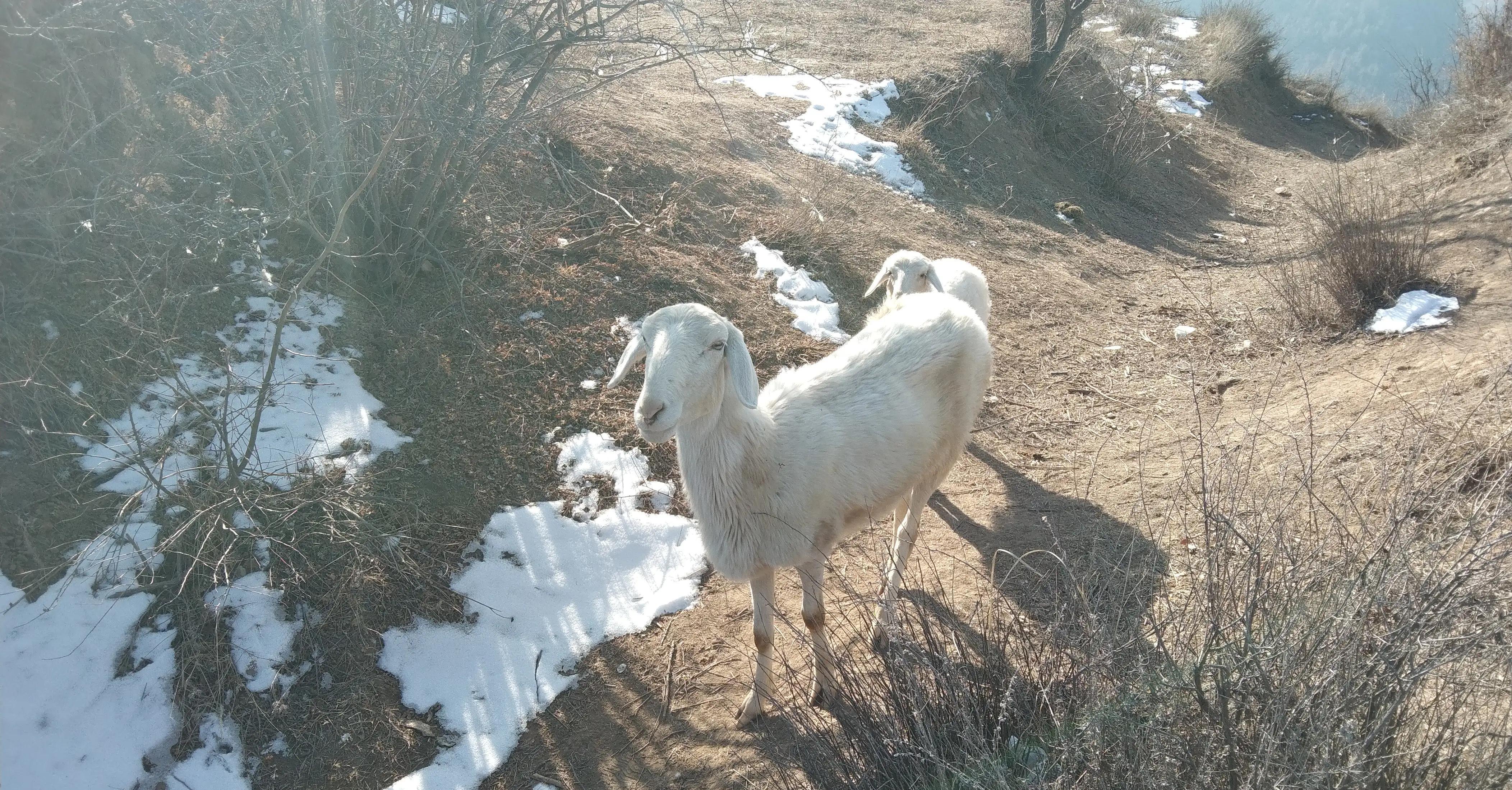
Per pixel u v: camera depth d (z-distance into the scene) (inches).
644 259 284.5
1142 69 787.4
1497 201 342.0
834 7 709.3
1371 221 312.7
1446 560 112.7
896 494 165.6
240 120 231.9
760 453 142.3
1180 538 186.7
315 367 216.2
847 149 449.1
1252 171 660.7
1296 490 134.5
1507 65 496.4
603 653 176.9
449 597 180.5
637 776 152.6
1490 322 256.8
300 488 184.9
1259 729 97.0
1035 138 566.6
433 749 156.6
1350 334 284.8
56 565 163.2
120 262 206.1
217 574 167.6
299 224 235.6
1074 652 127.1
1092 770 106.3
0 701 146.6
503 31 235.1
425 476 200.7
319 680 162.7
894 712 131.1
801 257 322.0
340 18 219.3
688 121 411.8
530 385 229.3
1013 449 245.8
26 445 174.7
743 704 162.7
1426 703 105.2
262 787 148.3
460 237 263.0
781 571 199.9
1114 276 408.2
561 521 201.6
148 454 174.1
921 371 167.3
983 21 721.0
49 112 203.3
